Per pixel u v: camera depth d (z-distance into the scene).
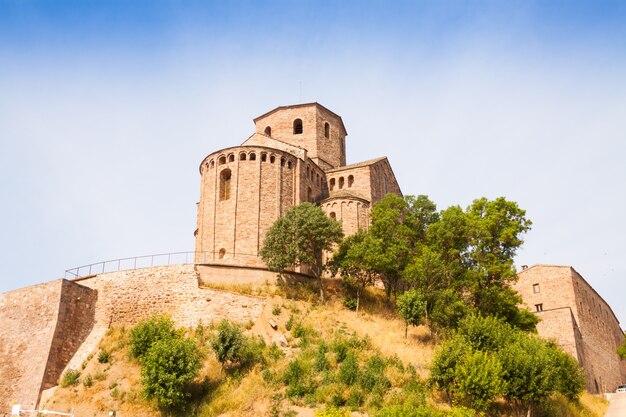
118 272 48.59
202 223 56.91
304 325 44.50
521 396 36.62
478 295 49.19
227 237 54.66
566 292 66.69
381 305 53.16
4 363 44.22
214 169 57.75
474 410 33.94
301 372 37.91
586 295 72.00
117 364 41.06
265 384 36.97
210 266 49.09
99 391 38.59
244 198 55.62
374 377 36.69
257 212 55.19
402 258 53.41
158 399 36.03
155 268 48.12
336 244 56.50
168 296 46.78
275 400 35.47
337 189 64.81
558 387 38.78
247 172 56.53
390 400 34.75
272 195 56.56
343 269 51.19
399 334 46.22
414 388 36.34
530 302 68.69
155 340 40.31
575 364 45.59
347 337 43.25
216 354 38.91
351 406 34.41
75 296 46.06
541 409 39.31
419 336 46.38
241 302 46.00
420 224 58.50
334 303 50.72
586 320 68.56
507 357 37.53
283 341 42.09
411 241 56.81
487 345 39.38
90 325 46.66
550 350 45.09
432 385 36.50
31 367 42.56
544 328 62.12
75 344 44.84
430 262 48.12
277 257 49.53
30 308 45.84
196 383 38.09
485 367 35.06
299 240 49.50
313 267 51.34
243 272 50.00
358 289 50.78
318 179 64.31
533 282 69.25
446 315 45.03
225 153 57.56
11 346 44.84
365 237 51.88
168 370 36.28
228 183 57.88
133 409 36.78
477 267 49.03
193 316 45.28
